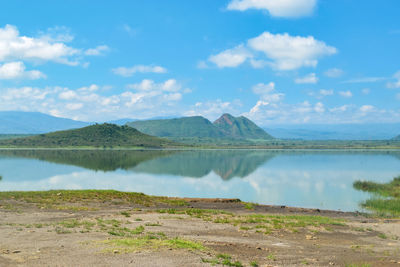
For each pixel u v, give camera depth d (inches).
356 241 1097.4
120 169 5536.4
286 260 775.7
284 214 1834.4
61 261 629.3
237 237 1049.5
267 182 3988.7
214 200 2239.2
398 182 3496.6
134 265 619.2
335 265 752.3
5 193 1932.8
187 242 861.8
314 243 1020.5
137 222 1237.1
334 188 3430.1
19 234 908.0
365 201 2581.2
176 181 4045.3
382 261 805.2
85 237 887.7
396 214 2014.0
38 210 1489.9
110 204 1840.6
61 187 3346.5
